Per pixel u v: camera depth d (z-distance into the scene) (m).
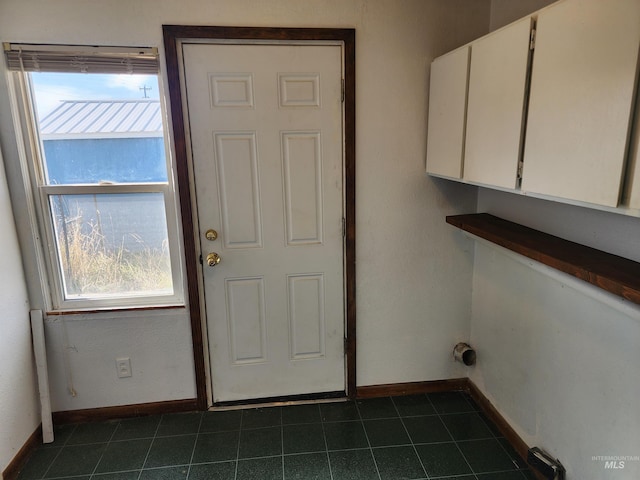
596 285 1.20
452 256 2.34
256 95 2.04
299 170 2.14
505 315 2.05
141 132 2.06
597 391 1.47
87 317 2.15
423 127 2.16
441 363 2.45
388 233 2.27
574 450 1.60
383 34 2.04
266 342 2.33
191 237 2.13
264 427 2.21
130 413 2.30
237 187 2.12
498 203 2.09
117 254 2.18
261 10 1.94
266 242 2.21
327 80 2.06
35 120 1.98
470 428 2.18
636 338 1.29
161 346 2.24
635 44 0.97
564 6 1.17
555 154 1.24
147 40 1.92
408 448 2.04
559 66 1.21
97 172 2.08
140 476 1.89
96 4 1.86
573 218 1.57
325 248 2.25
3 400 1.85
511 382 2.03
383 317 2.37
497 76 1.50
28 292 2.06
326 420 2.25
